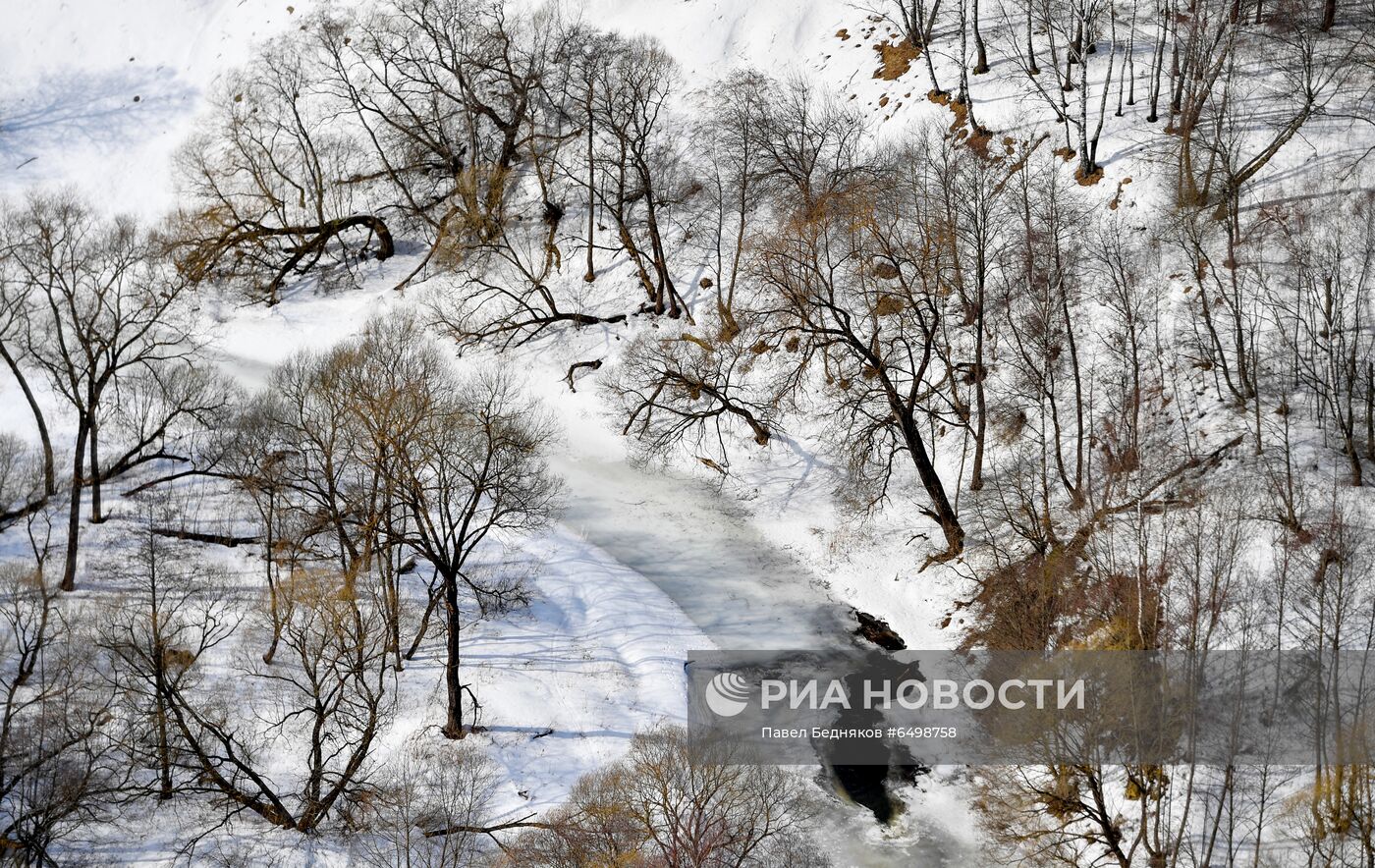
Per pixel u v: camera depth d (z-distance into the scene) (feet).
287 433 171.63
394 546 170.71
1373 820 117.80
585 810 131.44
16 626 140.77
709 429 194.08
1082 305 178.81
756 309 195.21
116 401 195.11
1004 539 163.43
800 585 173.06
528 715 148.77
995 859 132.46
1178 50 195.00
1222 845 124.98
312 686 144.56
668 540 180.96
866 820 138.82
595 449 198.08
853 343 166.71
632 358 195.93
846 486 182.09
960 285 174.91
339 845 133.69
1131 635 131.95
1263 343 165.99
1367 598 135.23
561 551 177.47
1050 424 172.96
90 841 134.72
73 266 177.78
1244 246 173.78
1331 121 182.19
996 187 185.47
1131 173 188.75
